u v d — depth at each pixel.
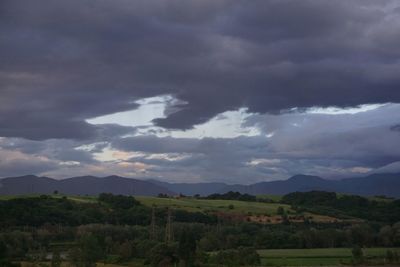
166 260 190.88
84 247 185.25
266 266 196.75
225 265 196.75
